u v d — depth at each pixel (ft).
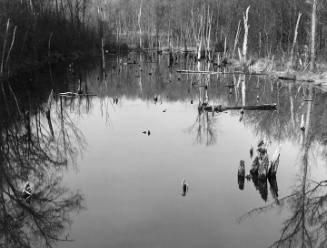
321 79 135.85
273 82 144.87
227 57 217.15
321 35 155.63
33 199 50.65
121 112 99.76
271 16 180.04
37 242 41.24
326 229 43.42
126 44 285.64
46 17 195.00
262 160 55.62
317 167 61.16
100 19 281.95
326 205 47.98
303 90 126.62
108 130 82.28
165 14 281.33
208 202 48.91
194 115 96.63
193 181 55.31
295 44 165.48
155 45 293.64
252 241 40.47
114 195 50.70
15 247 41.01
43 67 174.09
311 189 53.21
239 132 80.69
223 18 238.89
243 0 211.82
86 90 130.52
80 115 95.86
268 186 54.29
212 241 40.29
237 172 58.95
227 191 52.29
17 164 63.31
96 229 42.65
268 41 181.78
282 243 40.32
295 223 44.42
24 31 155.63
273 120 90.58
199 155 66.18
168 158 64.64
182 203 48.57
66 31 220.23
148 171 58.90
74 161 63.46
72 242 40.29
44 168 61.21
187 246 39.29
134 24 313.12
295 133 79.97
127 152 67.67
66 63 196.95
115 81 152.56
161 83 149.28
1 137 77.46
